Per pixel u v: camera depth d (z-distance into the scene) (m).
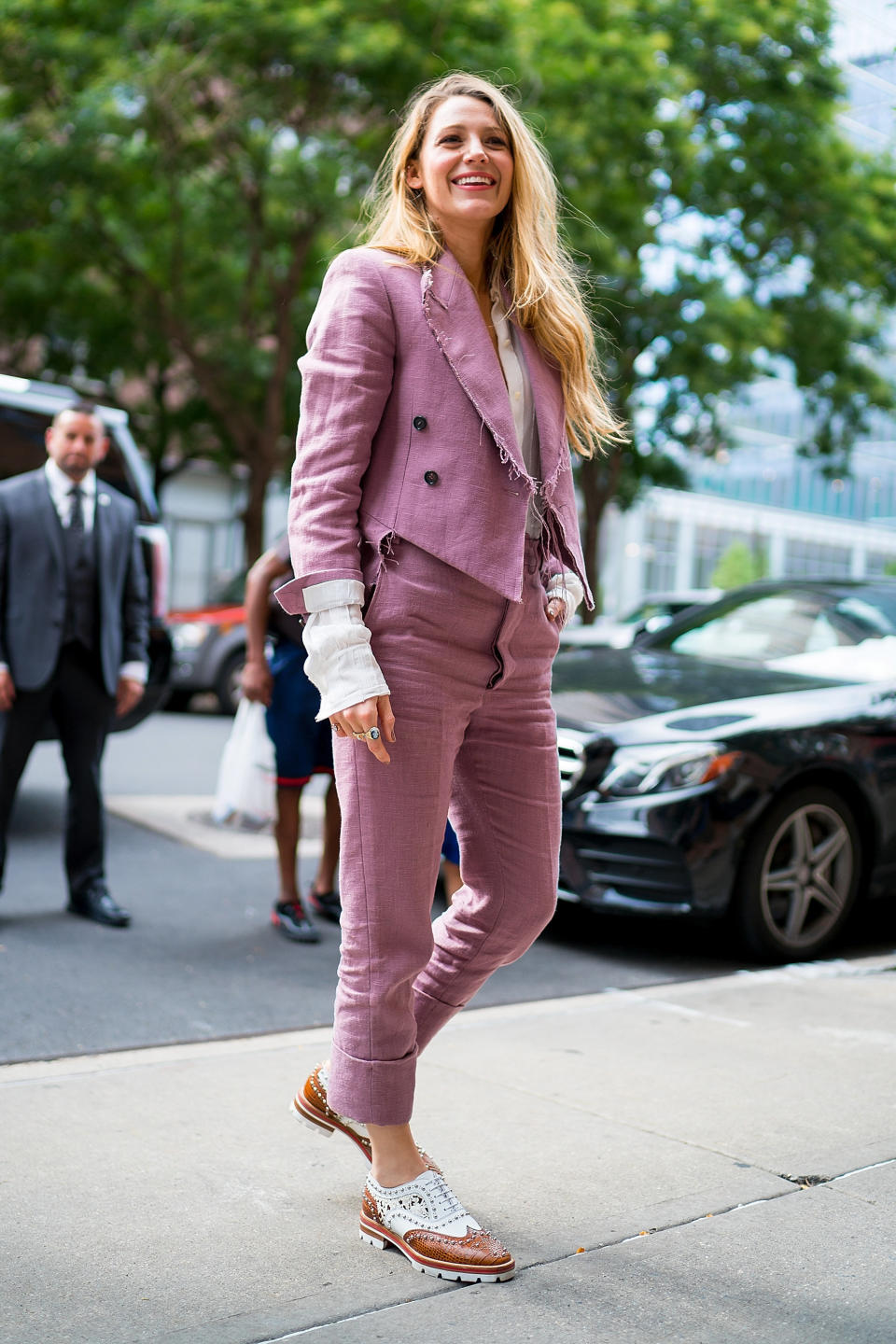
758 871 4.44
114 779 8.00
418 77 12.84
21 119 14.19
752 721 4.53
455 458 2.10
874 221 16.70
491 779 2.29
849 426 20.56
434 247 2.19
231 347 17.42
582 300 2.44
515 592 2.11
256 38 12.84
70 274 17.12
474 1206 2.44
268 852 6.08
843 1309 2.08
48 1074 3.09
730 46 15.23
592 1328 2.00
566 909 5.30
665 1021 3.74
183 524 27.55
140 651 4.75
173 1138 2.73
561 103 13.38
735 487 54.31
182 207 16.31
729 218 16.88
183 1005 3.71
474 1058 3.33
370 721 2.05
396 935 2.16
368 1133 2.39
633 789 4.43
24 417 6.52
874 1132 2.87
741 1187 2.55
